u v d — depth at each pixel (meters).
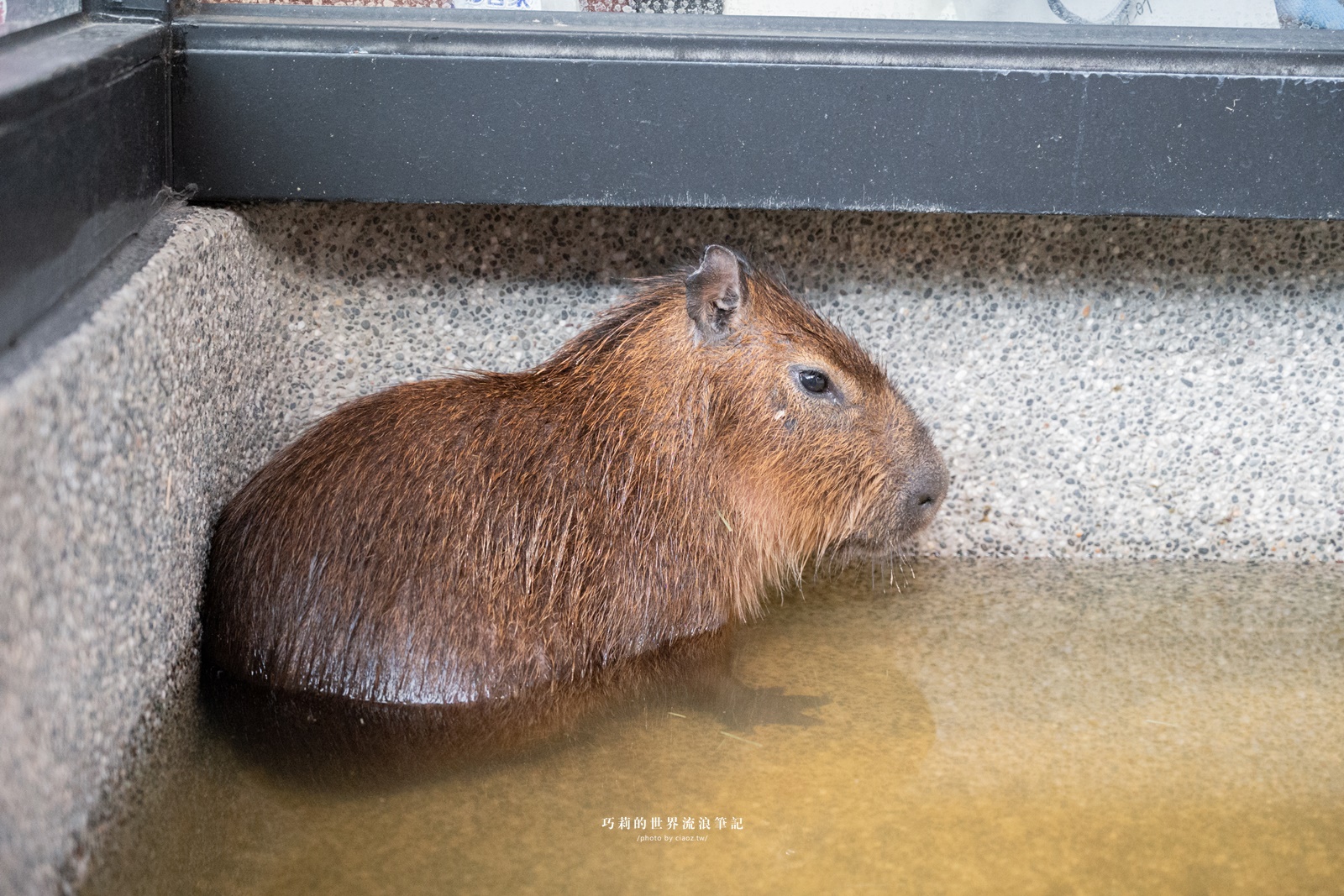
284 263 1.36
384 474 1.18
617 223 1.38
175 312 1.11
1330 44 1.26
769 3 1.27
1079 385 1.43
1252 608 1.39
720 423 1.25
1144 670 1.28
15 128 0.96
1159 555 1.47
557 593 1.21
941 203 1.27
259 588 1.17
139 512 1.05
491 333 1.40
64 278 1.02
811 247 1.39
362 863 1.03
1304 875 1.03
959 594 1.41
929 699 1.23
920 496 1.27
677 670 1.25
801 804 1.09
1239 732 1.19
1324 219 1.29
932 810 1.09
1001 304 1.41
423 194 1.26
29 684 0.91
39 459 0.92
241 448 1.28
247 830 1.06
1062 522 1.47
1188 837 1.07
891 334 1.42
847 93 1.24
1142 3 1.27
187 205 1.26
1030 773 1.13
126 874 1.02
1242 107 1.25
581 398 1.24
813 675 1.27
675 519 1.24
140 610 1.06
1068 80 1.24
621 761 1.14
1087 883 1.02
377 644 1.16
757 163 1.26
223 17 1.23
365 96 1.23
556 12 1.26
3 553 0.88
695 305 1.22
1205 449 1.45
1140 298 1.41
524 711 1.19
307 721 1.16
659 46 1.23
